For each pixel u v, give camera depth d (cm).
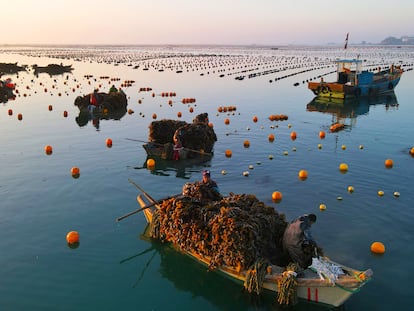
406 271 839
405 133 2086
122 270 884
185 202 917
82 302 776
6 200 1258
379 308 730
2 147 1908
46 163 1647
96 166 1603
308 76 5325
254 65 7562
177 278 857
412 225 1042
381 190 1289
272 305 759
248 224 804
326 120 2473
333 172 1473
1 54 13312
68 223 1100
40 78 5291
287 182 1380
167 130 1870
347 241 964
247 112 2772
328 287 705
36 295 795
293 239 791
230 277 830
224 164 1606
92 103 2862
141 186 1373
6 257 931
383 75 3797
